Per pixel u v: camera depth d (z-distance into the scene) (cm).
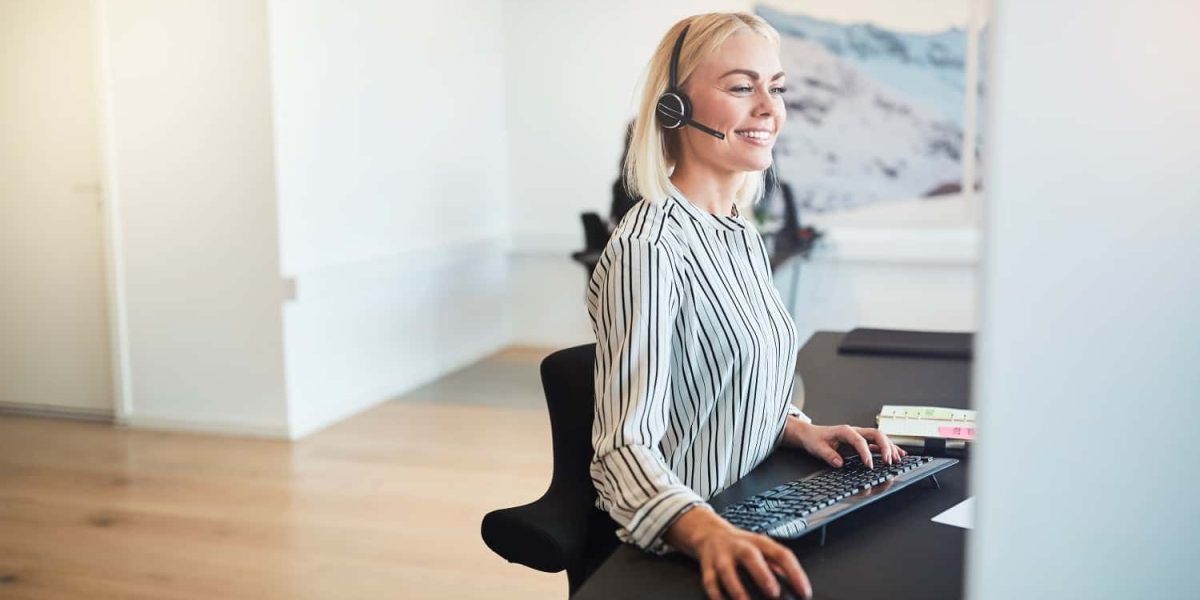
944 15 633
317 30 530
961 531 128
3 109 561
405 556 355
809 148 664
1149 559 75
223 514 404
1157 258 73
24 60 552
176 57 516
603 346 137
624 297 133
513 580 333
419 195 623
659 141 145
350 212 559
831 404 196
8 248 574
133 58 525
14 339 580
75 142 549
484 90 696
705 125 142
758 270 153
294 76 514
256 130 505
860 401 198
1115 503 76
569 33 703
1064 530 77
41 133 556
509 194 732
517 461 464
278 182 505
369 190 575
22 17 549
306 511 404
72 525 395
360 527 385
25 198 565
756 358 144
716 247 146
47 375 575
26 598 327
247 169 510
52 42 546
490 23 702
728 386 144
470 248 671
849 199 661
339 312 552
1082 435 75
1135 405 74
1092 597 77
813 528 123
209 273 524
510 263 740
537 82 715
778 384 154
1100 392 75
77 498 428
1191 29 71
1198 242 72
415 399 591
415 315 621
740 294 145
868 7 645
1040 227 74
